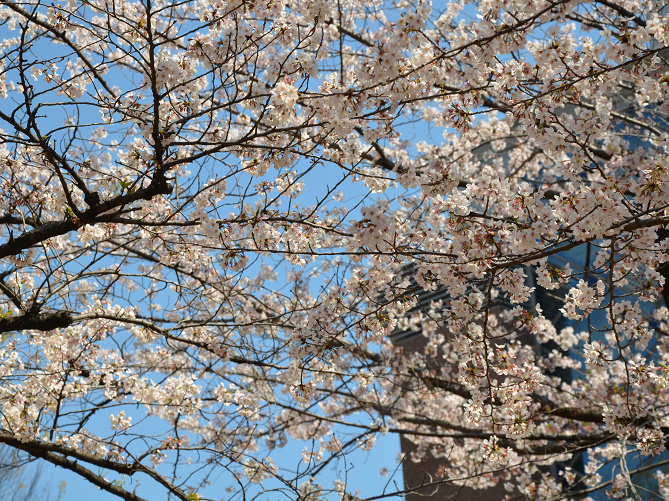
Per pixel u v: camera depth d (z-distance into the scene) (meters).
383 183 4.46
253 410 6.21
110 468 5.50
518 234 3.67
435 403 9.72
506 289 4.19
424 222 5.78
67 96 5.00
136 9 5.82
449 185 3.89
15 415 5.31
